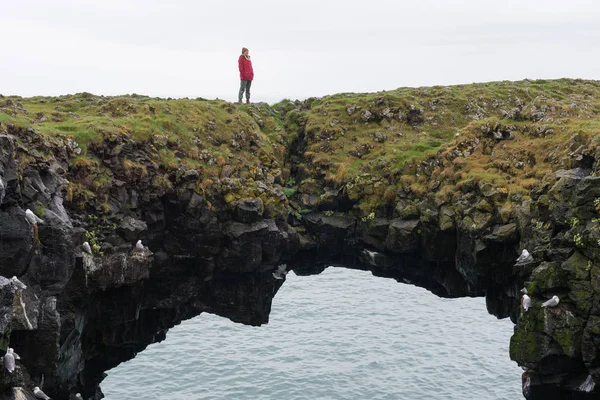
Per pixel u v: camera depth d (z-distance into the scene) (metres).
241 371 44.69
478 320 56.47
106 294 32.03
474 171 37.97
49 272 25.50
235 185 38.03
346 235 41.56
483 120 42.38
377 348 49.25
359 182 41.12
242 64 50.25
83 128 34.75
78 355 30.14
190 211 35.50
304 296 62.66
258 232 36.94
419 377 44.19
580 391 28.19
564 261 28.16
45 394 25.28
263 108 49.59
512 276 34.28
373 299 61.91
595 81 55.12
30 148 29.58
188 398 40.72
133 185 34.19
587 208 27.89
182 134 39.53
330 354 47.94
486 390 42.47
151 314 36.47
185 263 36.53
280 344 49.97
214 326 54.28
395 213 39.88
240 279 38.53
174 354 47.81
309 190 43.38
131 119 38.22
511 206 33.84
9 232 22.72
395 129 46.22
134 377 43.72
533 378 29.50
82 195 31.34
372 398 40.97
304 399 40.66
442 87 52.50
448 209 36.91
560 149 36.06
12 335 24.64
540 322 28.17
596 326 26.52
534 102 42.75
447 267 38.91
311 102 52.19
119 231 32.16
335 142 45.44
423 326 54.62
